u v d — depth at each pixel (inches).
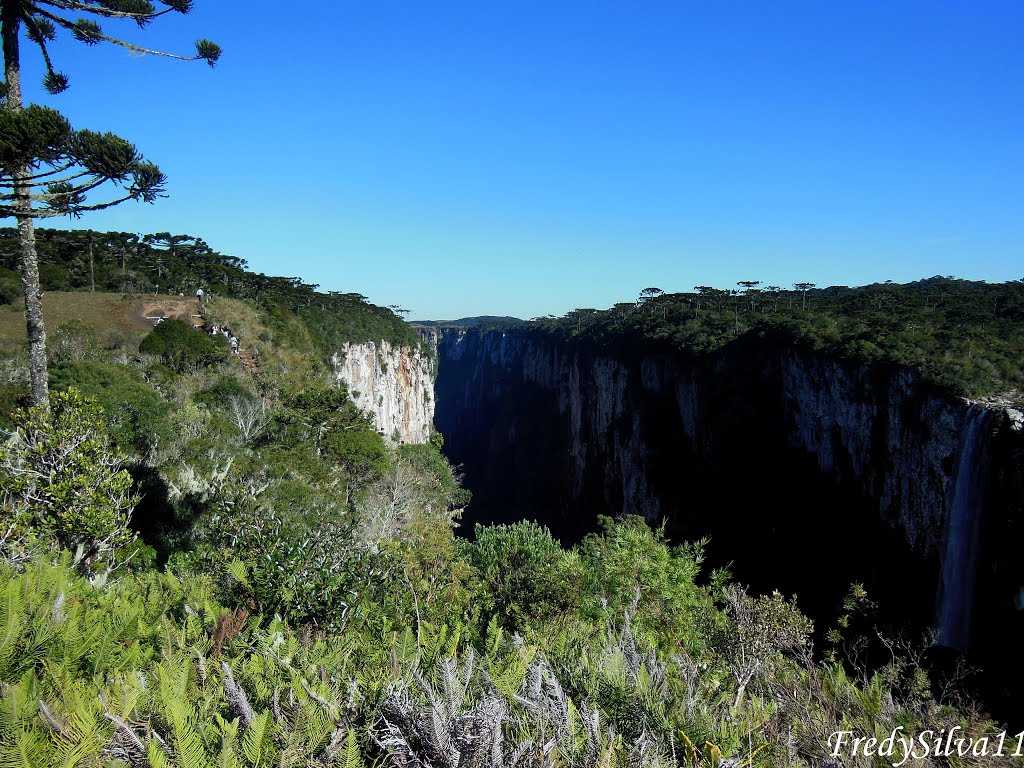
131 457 571.8
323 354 2133.4
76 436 344.8
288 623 200.7
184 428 761.6
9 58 327.9
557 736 101.7
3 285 1561.3
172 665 114.7
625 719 118.7
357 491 914.1
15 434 335.6
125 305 1686.8
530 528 466.6
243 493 293.4
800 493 1768.0
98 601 163.0
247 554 241.3
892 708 159.6
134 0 370.9
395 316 4028.1
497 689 115.7
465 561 340.5
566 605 262.1
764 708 143.2
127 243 2600.9
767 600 223.3
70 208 338.6
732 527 1948.8
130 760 85.0
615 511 2783.0
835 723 148.7
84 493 324.5
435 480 1307.8
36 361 362.6
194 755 82.4
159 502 551.2
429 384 4030.5
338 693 112.8
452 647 142.9
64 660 113.2
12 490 312.2
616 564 318.7
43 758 82.1
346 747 93.5
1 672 104.5
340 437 984.9
